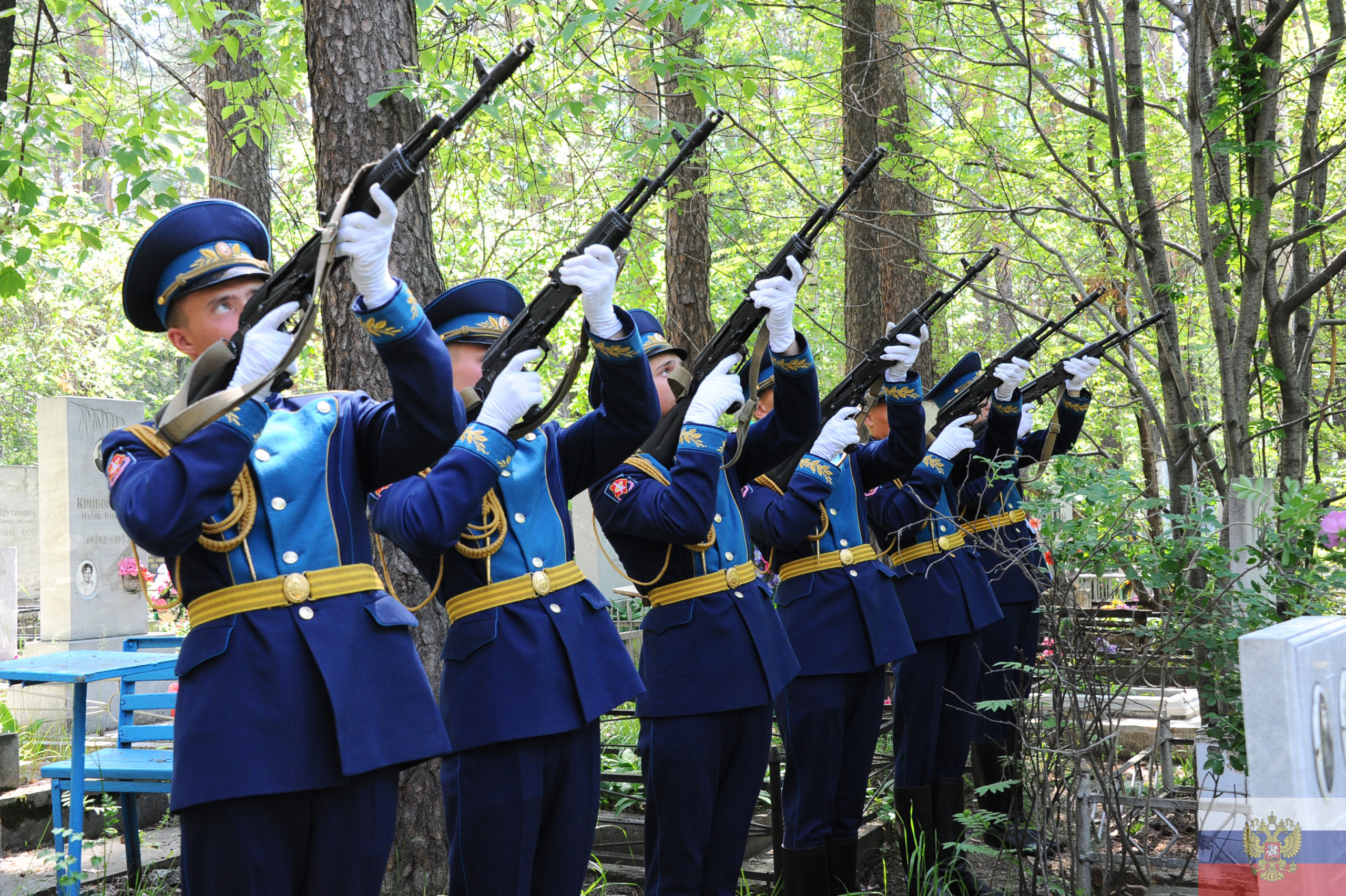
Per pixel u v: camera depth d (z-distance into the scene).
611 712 3.13
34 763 6.59
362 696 2.35
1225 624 3.70
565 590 3.15
